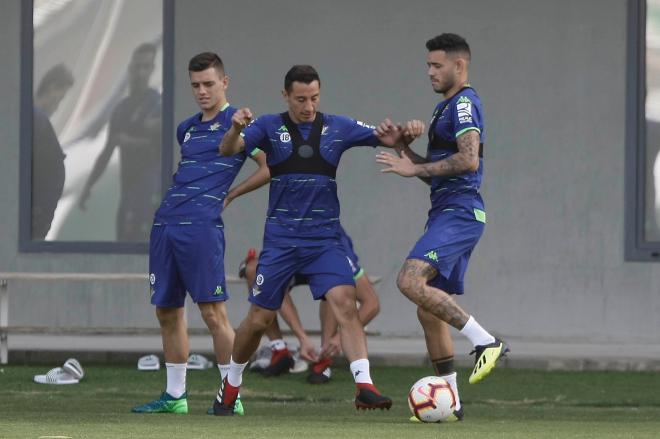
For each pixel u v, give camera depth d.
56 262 46.69
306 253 27.84
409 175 26.33
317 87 27.73
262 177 29.66
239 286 46.41
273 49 46.34
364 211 46.50
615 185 46.19
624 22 46.03
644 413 31.03
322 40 46.38
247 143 27.91
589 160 46.19
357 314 27.89
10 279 40.69
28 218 46.69
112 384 36.50
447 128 26.91
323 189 27.88
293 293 46.50
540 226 46.34
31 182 46.72
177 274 29.08
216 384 36.56
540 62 46.12
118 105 46.81
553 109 46.22
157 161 46.78
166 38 46.53
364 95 46.34
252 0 46.34
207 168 28.81
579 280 46.19
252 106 46.44
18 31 46.53
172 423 26.22
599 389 36.53
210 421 26.83
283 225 27.92
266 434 23.78
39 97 46.78
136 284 46.59
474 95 26.86
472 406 32.78
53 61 46.72
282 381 37.25
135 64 46.69
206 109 29.06
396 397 34.47
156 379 37.72
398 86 46.25
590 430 25.41
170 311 29.25
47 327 40.41
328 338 36.59
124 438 22.98
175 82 46.56
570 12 46.09
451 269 26.67
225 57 46.41
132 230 46.91
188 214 28.69
